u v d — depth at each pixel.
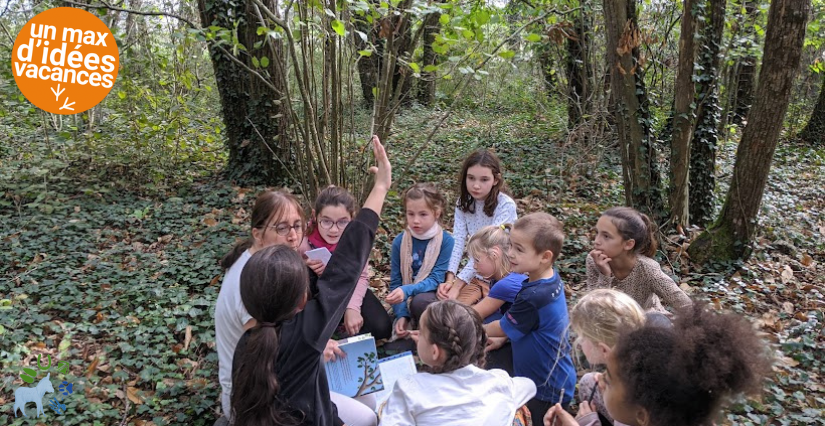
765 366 1.37
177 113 7.44
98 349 3.59
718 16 5.59
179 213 6.12
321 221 3.32
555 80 9.84
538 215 2.75
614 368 1.50
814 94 13.17
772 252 5.54
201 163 7.95
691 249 5.33
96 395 3.10
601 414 2.10
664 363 1.36
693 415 1.37
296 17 4.44
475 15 4.27
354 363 2.83
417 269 3.94
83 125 8.16
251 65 6.72
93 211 6.13
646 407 1.41
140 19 8.05
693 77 5.40
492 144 9.47
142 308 4.05
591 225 6.08
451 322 2.13
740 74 11.73
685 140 5.56
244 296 1.87
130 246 5.31
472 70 4.18
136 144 7.08
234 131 7.20
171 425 2.89
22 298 4.14
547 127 10.10
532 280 2.76
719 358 1.31
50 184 6.69
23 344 3.60
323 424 2.05
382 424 2.07
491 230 3.46
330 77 5.03
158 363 3.38
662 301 3.14
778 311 4.27
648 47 7.00
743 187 5.07
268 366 1.83
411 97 13.62
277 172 7.14
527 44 8.87
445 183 7.57
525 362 2.72
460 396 2.08
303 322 1.99
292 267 1.88
